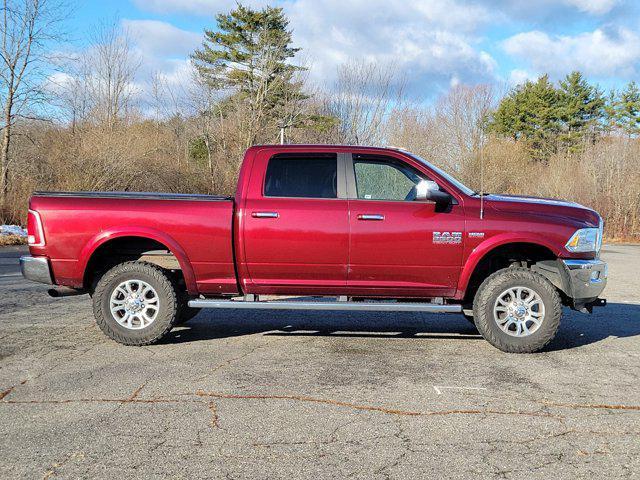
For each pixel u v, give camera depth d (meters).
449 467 3.18
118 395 4.28
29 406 4.04
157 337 5.70
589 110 54.34
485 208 5.68
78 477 3.04
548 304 5.49
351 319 7.20
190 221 5.67
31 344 5.77
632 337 6.35
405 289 5.73
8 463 3.19
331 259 5.65
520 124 51.97
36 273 5.72
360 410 4.02
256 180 5.79
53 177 22.81
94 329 6.46
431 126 32.81
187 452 3.34
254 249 5.68
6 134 21.97
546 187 33.53
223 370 4.93
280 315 7.43
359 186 5.76
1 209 20.98
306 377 4.75
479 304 5.61
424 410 4.03
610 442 3.52
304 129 32.84
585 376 4.85
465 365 5.15
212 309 7.84
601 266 5.68
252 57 36.66
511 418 3.89
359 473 3.11
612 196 28.98
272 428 3.69
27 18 21.83
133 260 5.99
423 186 5.48
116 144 23.84
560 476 3.09
